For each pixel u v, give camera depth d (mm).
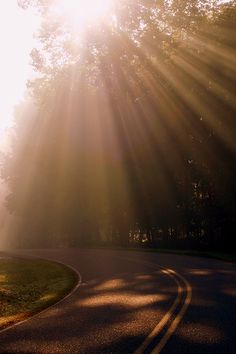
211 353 7652
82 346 8555
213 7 40812
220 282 16938
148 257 33875
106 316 11484
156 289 16031
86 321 10992
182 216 49781
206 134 43406
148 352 7867
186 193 48812
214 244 45500
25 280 24516
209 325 9703
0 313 13938
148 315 11188
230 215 42562
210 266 24312
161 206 50750
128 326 10062
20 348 8672
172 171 48219
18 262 36406
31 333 10016
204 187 46969
